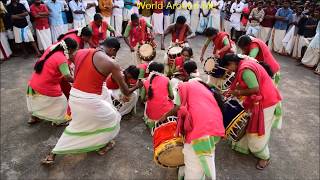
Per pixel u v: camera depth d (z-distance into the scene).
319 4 8.25
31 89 3.92
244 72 3.18
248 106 3.37
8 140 3.92
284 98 5.62
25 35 6.89
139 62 5.81
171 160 2.99
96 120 3.21
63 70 3.70
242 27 9.45
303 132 4.48
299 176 3.51
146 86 3.96
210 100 2.78
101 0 8.52
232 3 9.66
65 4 7.88
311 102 5.51
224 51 4.73
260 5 8.84
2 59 6.92
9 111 4.64
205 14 9.89
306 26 7.70
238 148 3.78
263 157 3.58
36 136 4.02
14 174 3.34
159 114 3.89
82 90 3.06
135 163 3.56
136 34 5.69
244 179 3.40
